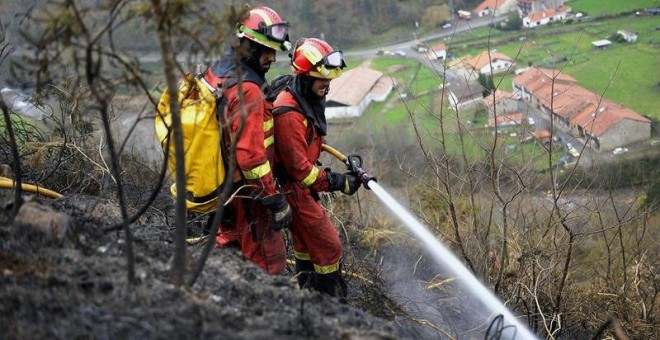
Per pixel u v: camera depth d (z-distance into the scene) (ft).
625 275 20.24
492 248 20.95
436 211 23.70
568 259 17.60
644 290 20.63
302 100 14.97
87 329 8.86
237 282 11.48
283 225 13.92
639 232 25.81
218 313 10.00
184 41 10.04
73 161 19.79
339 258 15.85
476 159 20.33
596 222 24.12
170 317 9.41
